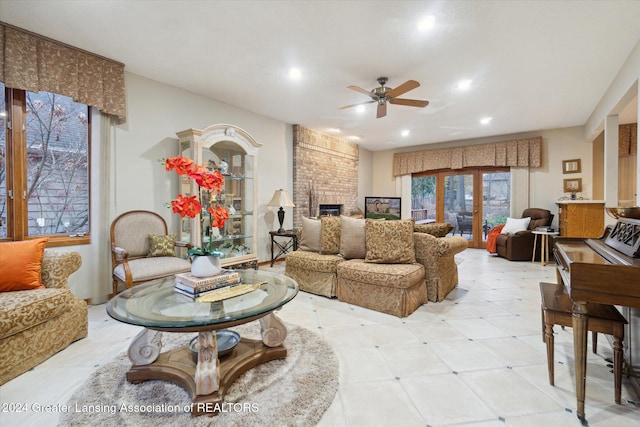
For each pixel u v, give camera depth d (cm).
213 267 188
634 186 514
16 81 250
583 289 137
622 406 151
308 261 339
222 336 208
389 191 795
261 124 500
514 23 243
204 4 223
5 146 267
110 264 316
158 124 361
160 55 299
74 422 139
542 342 222
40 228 288
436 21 242
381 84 351
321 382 171
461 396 160
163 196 366
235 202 417
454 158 685
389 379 176
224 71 335
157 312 155
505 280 401
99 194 308
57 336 204
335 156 659
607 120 394
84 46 282
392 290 275
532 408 151
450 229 324
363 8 226
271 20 242
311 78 353
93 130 308
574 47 281
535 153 593
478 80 355
